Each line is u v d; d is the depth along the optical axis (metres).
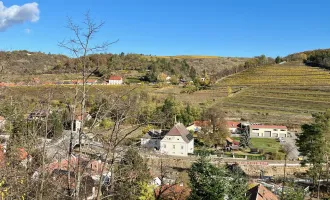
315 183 54.50
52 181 18.14
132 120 17.56
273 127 95.44
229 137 87.25
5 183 17.44
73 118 15.30
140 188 25.48
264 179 59.84
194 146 82.06
